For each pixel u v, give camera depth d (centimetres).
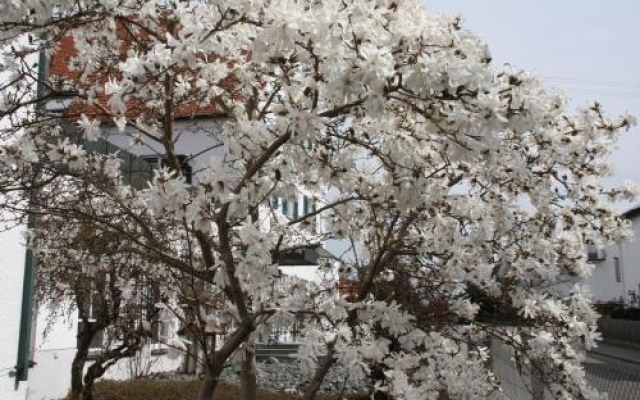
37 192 456
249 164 349
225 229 306
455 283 457
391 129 396
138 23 366
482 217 436
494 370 593
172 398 912
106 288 622
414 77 270
